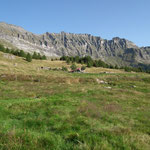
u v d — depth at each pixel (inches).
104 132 259.3
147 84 1665.8
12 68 2372.0
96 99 730.8
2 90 893.2
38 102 562.3
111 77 2263.8
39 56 5876.0
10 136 219.3
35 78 1578.5
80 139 225.8
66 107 507.2
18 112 423.5
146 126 362.9
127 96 879.1
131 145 215.5
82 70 3978.8
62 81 1553.9
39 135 237.8
